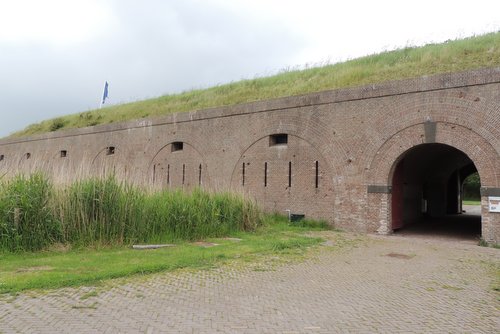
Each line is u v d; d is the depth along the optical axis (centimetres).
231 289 659
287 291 654
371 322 515
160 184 1291
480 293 664
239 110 1805
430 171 1922
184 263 830
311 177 1554
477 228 1605
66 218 984
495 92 1161
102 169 1105
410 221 1722
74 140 2659
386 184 1362
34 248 919
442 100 1252
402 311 563
